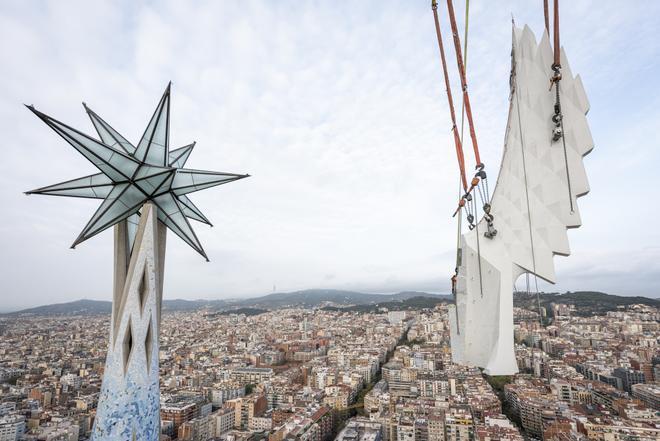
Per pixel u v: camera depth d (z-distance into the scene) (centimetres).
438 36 4797
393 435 12119
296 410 14062
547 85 4325
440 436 11269
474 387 15162
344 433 12100
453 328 5597
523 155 4575
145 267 3388
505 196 4753
